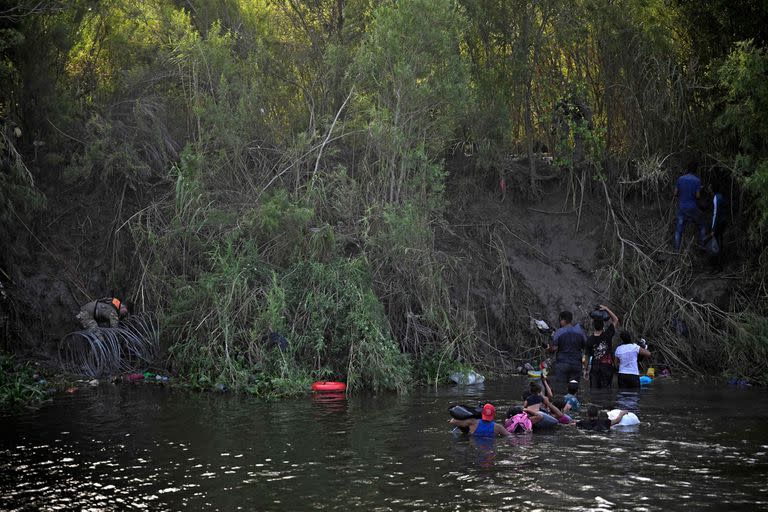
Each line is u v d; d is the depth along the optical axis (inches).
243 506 257.6
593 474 299.0
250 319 567.5
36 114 654.5
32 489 280.4
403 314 612.1
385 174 631.8
